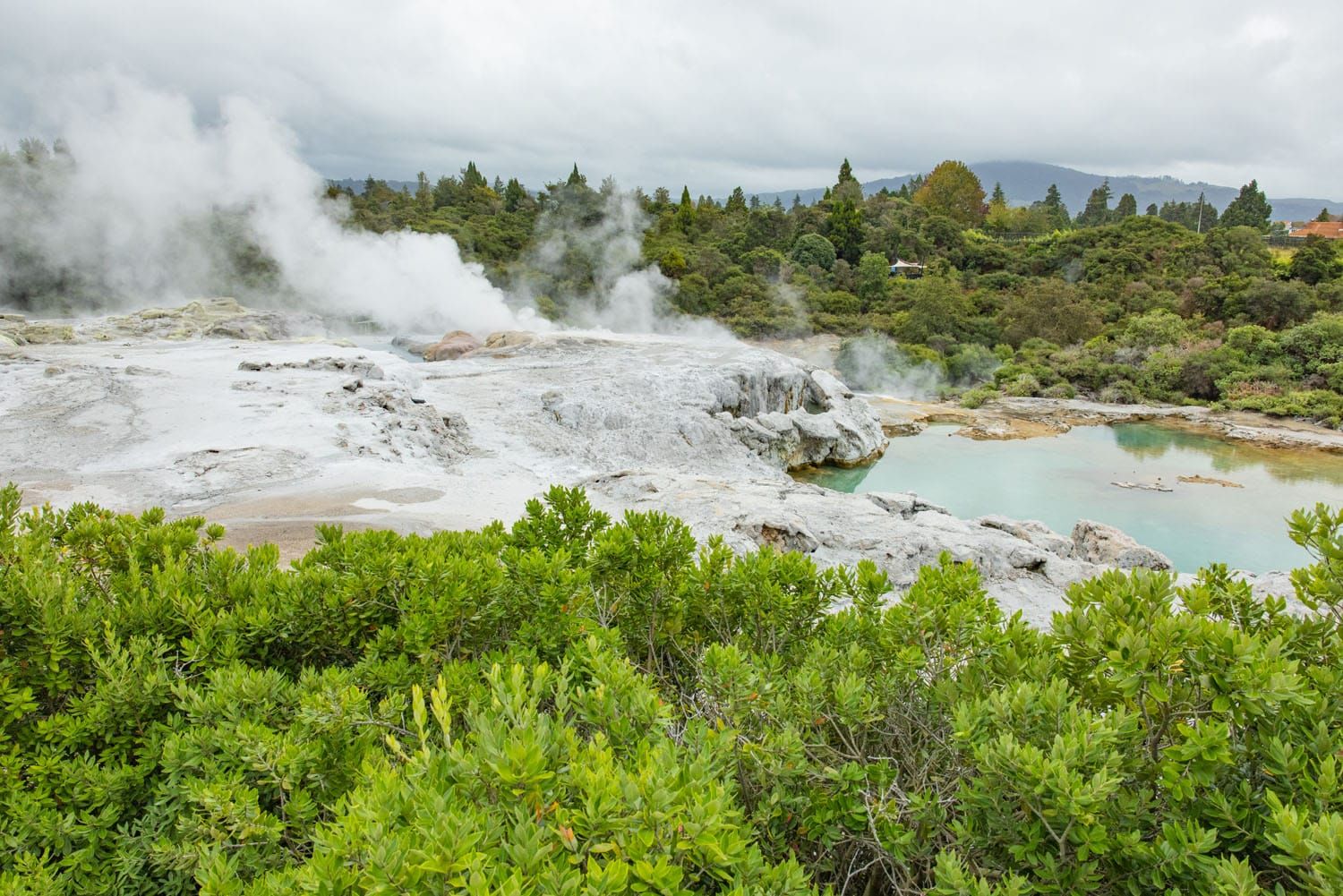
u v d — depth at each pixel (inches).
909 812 123.0
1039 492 918.4
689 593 211.6
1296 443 1198.9
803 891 94.6
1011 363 1776.6
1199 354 1593.3
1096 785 101.1
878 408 1456.7
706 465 827.4
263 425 671.8
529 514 252.2
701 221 2915.8
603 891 80.6
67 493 502.9
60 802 140.6
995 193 4822.8
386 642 179.5
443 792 95.1
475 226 2420.0
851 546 468.1
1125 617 143.6
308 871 88.9
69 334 1158.3
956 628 163.6
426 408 779.4
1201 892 99.1
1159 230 2716.5
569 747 104.7
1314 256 2162.9
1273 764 112.3
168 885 128.1
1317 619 153.9
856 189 3651.6
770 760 122.1
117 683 153.9
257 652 187.2
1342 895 84.1
